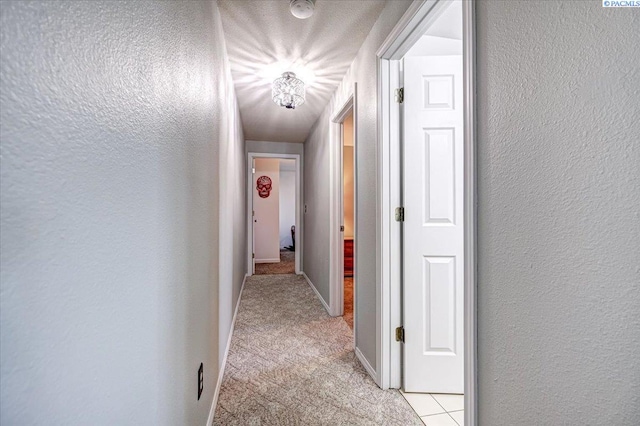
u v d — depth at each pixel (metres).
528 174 0.76
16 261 0.32
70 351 0.40
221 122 1.80
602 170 0.59
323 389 1.71
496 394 0.87
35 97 0.34
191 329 1.06
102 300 0.48
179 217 0.91
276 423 1.44
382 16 1.65
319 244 3.57
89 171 0.44
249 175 4.71
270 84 2.56
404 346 1.70
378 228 1.75
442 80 1.69
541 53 0.72
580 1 0.63
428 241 1.70
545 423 0.72
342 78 2.46
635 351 0.55
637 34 0.54
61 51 0.38
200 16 1.19
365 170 1.97
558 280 0.69
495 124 0.87
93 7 0.45
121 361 0.54
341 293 2.98
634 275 0.55
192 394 1.08
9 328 0.31
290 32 1.83
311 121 3.70
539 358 0.73
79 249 0.42
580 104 0.63
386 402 1.61
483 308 0.92
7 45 0.30
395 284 1.72
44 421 0.35
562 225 0.68
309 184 4.27
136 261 0.61
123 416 0.54
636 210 0.54
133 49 0.59
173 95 0.85
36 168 0.34
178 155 0.90
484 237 0.92
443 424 1.45
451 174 1.70
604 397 0.59
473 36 0.94
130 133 0.58
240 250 3.56
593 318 0.61
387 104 1.70
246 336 2.45
